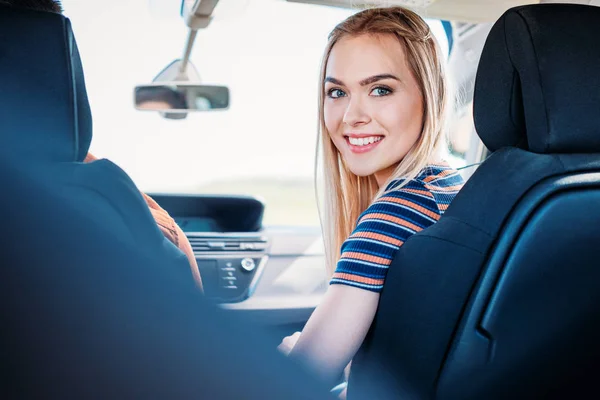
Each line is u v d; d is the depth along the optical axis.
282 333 2.88
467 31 2.53
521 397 1.17
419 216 1.25
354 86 1.39
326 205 1.69
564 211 1.01
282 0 2.15
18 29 0.98
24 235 0.84
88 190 1.01
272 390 0.90
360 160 1.42
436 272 1.09
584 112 1.03
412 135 1.40
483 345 1.07
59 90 0.99
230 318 0.89
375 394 1.27
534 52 1.03
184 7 2.40
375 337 1.24
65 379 0.84
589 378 1.21
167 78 2.94
